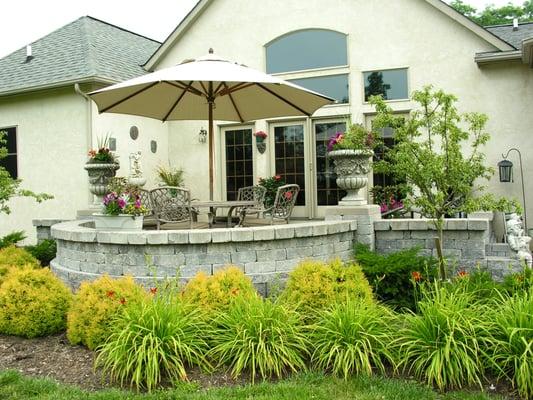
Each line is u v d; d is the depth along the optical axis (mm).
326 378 3590
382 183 9617
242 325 3863
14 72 11250
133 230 6102
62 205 10430
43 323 4500
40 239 8898
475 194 9102
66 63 10641
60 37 12086
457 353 3471
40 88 10180
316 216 10422
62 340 4445
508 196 8961
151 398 3279
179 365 3574
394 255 5789
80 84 9930
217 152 11211
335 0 10094
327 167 10344
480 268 5848
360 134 5430
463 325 3605
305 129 10453
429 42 9445
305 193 10492
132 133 10773
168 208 6527
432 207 4887
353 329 3783
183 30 11156
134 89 6742
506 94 9016
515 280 4801
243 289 4410
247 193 9117
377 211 6859
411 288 5445
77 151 10188
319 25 10219
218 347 3775
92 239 5762
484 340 3557
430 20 9430
